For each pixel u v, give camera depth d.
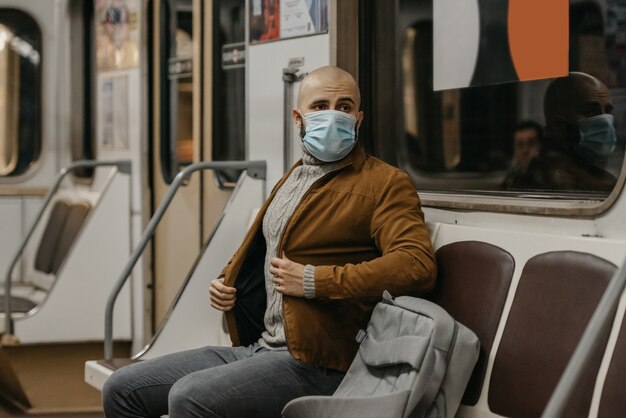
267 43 4.30
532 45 3.35
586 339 2.17
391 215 3.12
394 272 2.99
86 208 6.33
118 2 5.96
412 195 3.20
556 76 3.26
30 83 7.17
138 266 5.64
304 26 4.06
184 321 4.29
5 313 5.49
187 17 5.43
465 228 3.21
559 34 3.24
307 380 3.10
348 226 3.19
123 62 5.91
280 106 4.23
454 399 2.78
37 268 6.83
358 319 3.17
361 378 2.96
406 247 3.04
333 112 3.21
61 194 7.00
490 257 3.03
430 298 3.21
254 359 3.16
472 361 2.80
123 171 5.69
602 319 2.19
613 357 2.51
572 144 3.21
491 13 3.51
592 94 3.13
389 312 2.95
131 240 5.68
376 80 3.95
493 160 3.54
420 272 3.01
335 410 2.74
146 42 5.66
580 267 2.71
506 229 3.16
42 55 7.16
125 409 3.36
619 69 3.03
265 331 3.50
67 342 5.59
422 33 3.79
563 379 2.14
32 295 6.54
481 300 2.99
